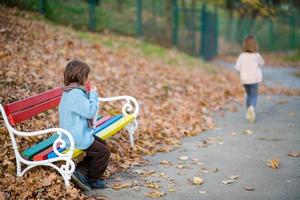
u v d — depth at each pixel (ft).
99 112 27.89
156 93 35.78
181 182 19.34
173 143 25.29
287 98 40.11
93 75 34.73
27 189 17.42
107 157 18.29
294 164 21.49
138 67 42.42
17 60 31.42
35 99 20.06
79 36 45.75
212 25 81.92
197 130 28.22
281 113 33.32
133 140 24.20
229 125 29.94
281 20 106.73
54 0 51.72
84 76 18.08
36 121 23.56
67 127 17.79
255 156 22.91
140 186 18.92
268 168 20.99
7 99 24.98
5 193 16.92
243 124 30.14
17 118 18.53
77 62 18.08
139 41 58.18
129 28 61.72
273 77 60.90
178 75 45.06
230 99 39.55
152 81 39.22
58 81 30.40
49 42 38.70
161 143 25.40
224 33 108.27
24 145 21.15
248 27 97.55
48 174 18.79
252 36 31.17
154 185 18.84
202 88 42.09
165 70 45.52
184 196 17.78
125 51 47.60
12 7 45.65
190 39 73.20
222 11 119.85
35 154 18.37
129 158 22.44
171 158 22.77
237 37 100.22
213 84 46.21
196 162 22.04
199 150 24.21
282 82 55.21
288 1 64.95
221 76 55.01
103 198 17.51
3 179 17.95
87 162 19.03
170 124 28.71
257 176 19.90
